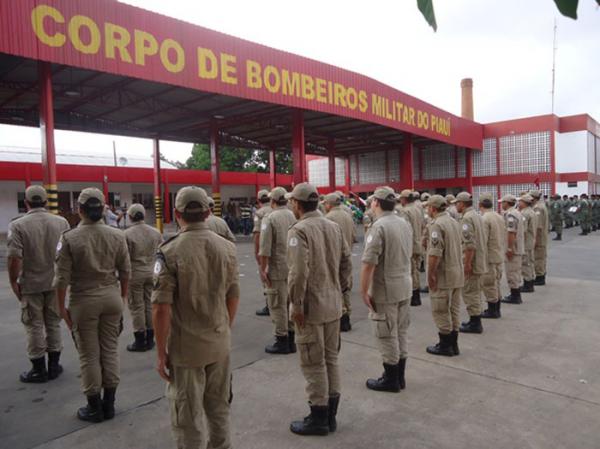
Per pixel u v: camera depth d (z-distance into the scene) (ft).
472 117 99.60
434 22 3.24
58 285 10.56
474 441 9.66
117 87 46.26
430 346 15.61
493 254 19.08
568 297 23.21
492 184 82.69
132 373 14.03
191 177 88.99
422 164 90.53
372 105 54.34
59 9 28.02
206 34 36.47
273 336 17.67
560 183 78.43
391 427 10.34
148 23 32.76
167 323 7.43
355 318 20.08
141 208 16.56
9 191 74.43
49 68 31.94
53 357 13.87
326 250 10.31
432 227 14.42
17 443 9.91
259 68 40.60
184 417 7.54
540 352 15.14
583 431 9.99
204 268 7.65
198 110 58.08
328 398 10.25
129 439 10.07
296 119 49.44
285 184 104.17
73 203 80.23
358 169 99.04
